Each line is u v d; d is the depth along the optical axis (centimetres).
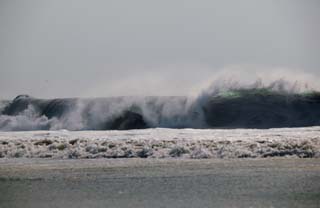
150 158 10156
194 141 11038
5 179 8231
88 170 8894
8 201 6769
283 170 8419
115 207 6344
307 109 19662
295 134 12112
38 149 11088
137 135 12769
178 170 8669
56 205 6519
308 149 10006
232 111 19812
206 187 7325
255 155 9994
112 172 8638
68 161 10012
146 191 7169
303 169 8475
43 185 7725
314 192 6862
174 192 7062
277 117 19275
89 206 6425
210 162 9438
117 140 11462
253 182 7556
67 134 13525
